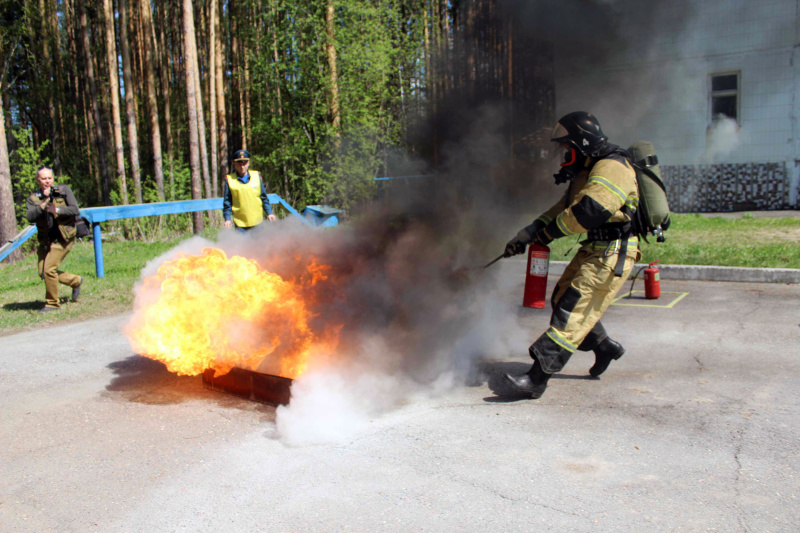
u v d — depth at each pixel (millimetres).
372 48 17062
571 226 3514
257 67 17969
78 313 6691
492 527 2373
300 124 17844
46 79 20391
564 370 4348
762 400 3604
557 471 2818
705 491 2594
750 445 3014
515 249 3869
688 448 3012
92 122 24344
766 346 4691
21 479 2930
